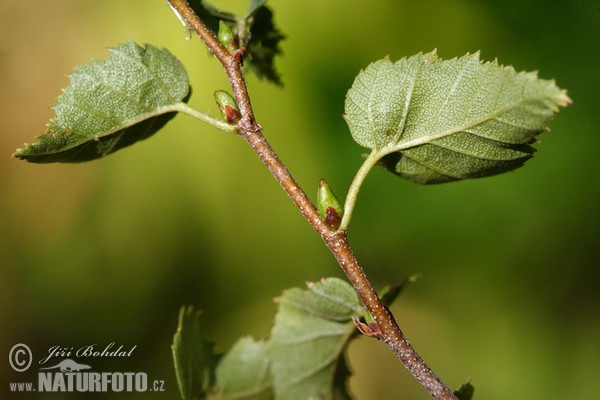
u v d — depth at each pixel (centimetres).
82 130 30
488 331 52
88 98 30
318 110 52
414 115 30
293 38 52
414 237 52
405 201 51
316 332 33
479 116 30
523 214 50
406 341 30
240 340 34
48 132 30
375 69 30
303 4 52
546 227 50
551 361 51
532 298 52
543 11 50
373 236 52
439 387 29
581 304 51
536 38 51
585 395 51
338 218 30
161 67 30
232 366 34
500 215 51
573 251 50
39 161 30
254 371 34
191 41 52
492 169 30
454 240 51
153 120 31
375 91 30
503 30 52
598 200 50
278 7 52
